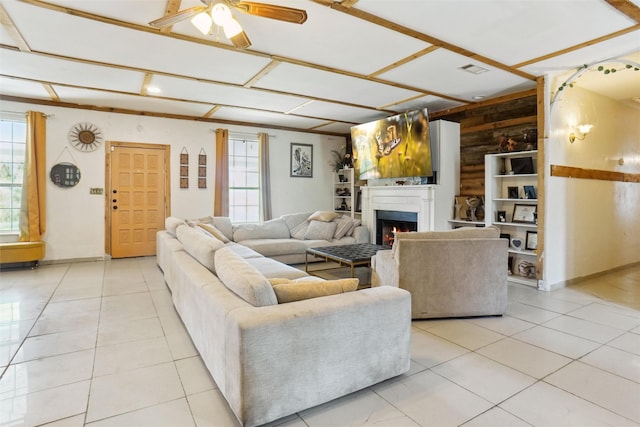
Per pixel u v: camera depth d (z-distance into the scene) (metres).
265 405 1.71
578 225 4.70
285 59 3.76
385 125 5.91
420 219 5.51
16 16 2.87
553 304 3.77
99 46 3.46
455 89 4.80
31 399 1.99
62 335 2.89
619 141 5.48
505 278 3.37
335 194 8.30
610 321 3.27
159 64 3.93
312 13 2.81
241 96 5.19
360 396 2.04
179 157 6.52
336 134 8.23
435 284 3.26
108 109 5.93
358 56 3.68
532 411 1.90
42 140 5.47
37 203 5.41
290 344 1.77
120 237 6.12
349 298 2.03
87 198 5.86
